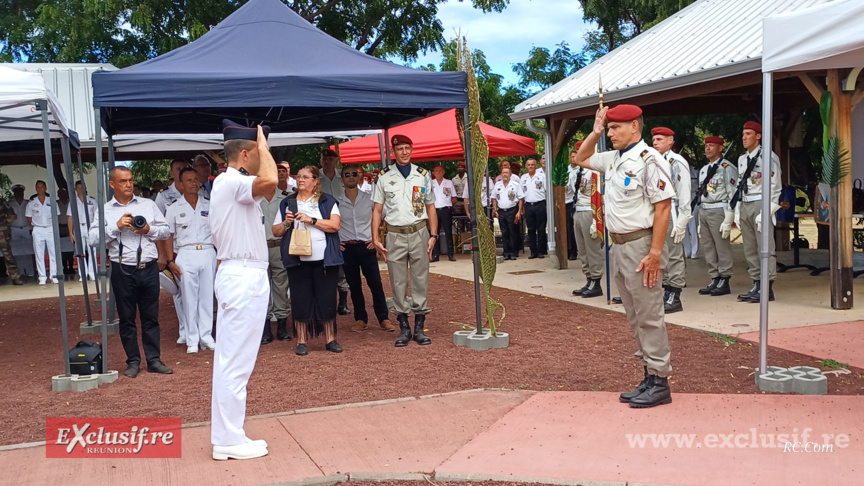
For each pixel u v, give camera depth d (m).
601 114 5.48
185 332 8.10
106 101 6.49
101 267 6.57
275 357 7.34
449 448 4.68
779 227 14.09
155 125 9.12
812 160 15.68
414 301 7.70
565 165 12.91
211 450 4.79
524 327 8.33
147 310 6.90
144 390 6.31
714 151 9.54
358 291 8.54
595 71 12.69
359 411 5.49
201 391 6.21
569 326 8.27
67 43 18.95
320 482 4.25
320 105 6.82
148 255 6.78
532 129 13.38
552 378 6.21
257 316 4.61
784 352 6.62
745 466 4.18
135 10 16.69
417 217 7.59
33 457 4.75
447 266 14.70
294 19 7.88
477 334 7.57
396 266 7.60
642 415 5.12
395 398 5.80
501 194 15.39
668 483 4.00
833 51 5.20
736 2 12.15
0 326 10.03
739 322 7.90
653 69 10.48
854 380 5.78
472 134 7.31
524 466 4.32
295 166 21.52
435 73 7.11
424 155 15.29
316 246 7.26
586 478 4.11
